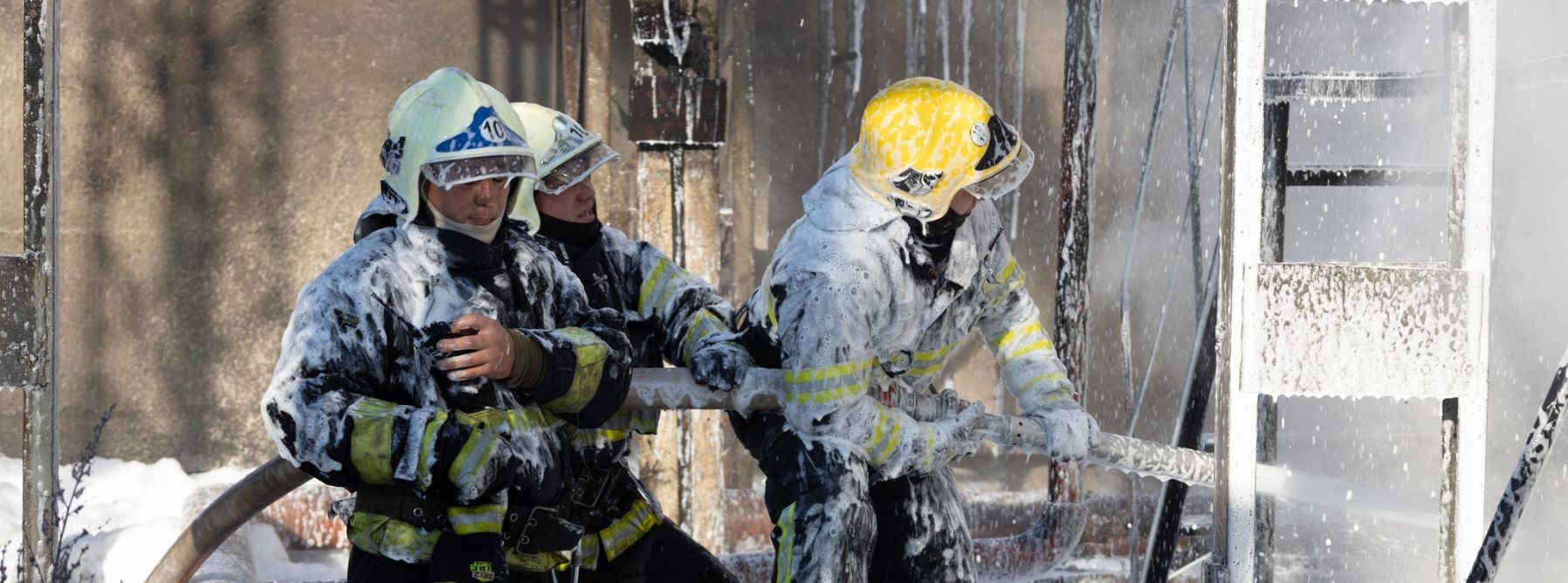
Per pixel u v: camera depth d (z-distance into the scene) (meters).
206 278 10.52
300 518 7.72
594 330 3.00
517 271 2.92
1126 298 6.64
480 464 2.60
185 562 4.10
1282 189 5.54
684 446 6.41
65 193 10.33
